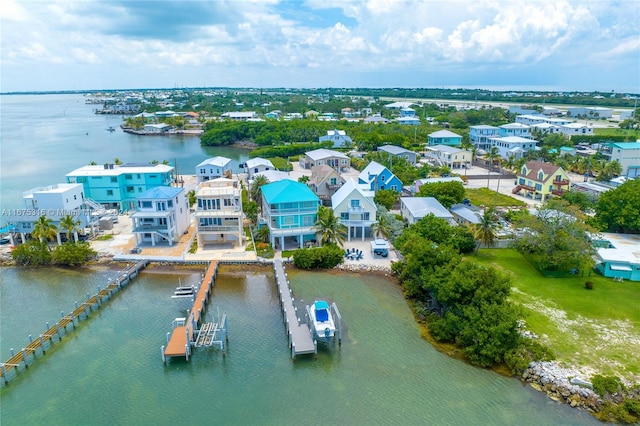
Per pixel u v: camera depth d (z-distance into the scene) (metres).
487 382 37.78
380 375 38.91
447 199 78.44
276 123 194.00
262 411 34.84
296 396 36.44
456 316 42.59
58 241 65.50
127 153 160.88
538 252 57.12
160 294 53.88
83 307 48.81
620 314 46.50
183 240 69.69
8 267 61.19
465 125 197.62
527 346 39.66
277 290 55.09
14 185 108.75
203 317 48.41
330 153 125.38
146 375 39.09
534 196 93.38
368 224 68.06
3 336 44.53
